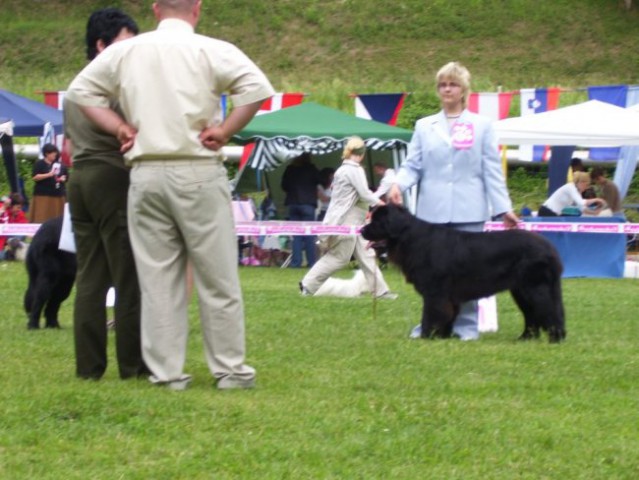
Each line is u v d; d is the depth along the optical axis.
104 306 7.04
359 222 13.84
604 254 18.39
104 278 7.04
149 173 6.31
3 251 20.38
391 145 20.59
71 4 44.22
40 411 5.92
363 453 5.26
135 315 7.01
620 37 40.06
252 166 20.41
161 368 6.64
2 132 20.81
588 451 5.36
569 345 9.06
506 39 40.34
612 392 6.87
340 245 13.74
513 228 9.50
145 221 6.44
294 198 20.73
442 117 9.51
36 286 9.80
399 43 40.53
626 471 5.07
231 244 6.52
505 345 8.96
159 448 5.26
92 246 6.96
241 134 20.25
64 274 9.83
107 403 6.07
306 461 5.11
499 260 9.25
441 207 9.43
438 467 5.05
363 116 23.56
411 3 42.66
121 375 7.08
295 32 41.72
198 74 6.26
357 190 13.73
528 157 26.83
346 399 6.42
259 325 10.21
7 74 39.25
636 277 18.38
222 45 6.37
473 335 9.66
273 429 5.65
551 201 19.73
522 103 22.03
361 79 38.31
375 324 10.52
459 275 9.27
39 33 41.84
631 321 11.20
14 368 7.49
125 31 7.13
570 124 18.25
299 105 21.72
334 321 10.74
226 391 6.59
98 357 7.05
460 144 9.34
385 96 23.34
